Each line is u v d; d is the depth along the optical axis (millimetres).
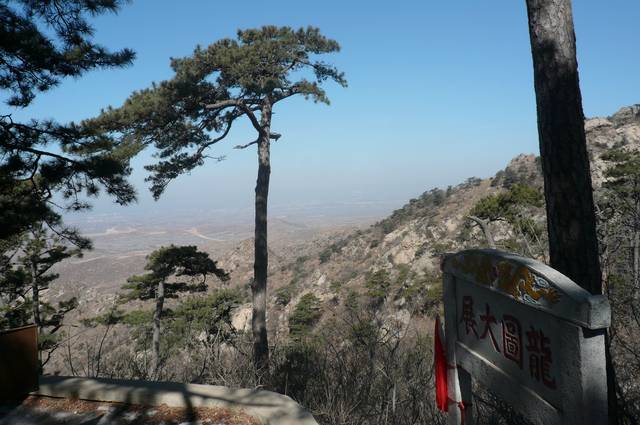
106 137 10625
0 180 9219
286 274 63969
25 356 3760
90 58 8586
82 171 9758
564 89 2949
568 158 2900
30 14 8203
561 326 1573
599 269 2893
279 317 39062
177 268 22078
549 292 1599
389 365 4160
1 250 17344
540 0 3047
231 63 12188
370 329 4594
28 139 9086
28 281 20047
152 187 14117
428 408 3703
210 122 14000
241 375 5074
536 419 1711
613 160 18359
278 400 3314
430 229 46406
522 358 1800
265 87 12414
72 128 9516
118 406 3512
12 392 3715
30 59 8078
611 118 46531
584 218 2871
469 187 58062
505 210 15305
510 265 1816
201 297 21266
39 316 19797
